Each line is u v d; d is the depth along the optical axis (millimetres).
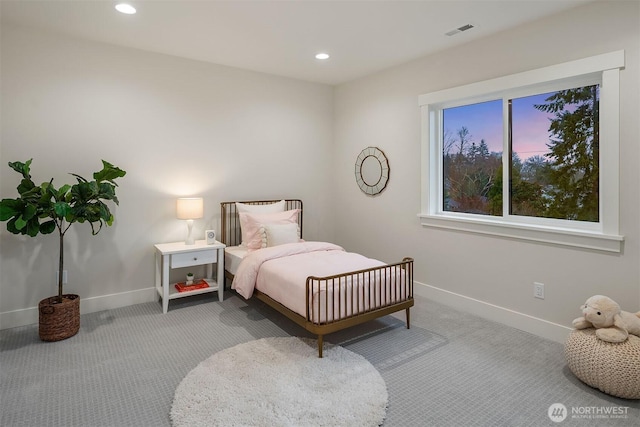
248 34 3195
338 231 5078
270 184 4562
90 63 3361
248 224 3969
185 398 2107
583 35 2639
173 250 3484
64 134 3273
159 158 3771
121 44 3459
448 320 3309
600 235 2598
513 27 3025
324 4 2637
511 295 3176
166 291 3482
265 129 4477
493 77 3195
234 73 4195
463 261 3547
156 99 3721
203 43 3418
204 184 4074
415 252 4016
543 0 2568
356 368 2457
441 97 3613
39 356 2627
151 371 2436
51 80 3193
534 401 2119
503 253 3221
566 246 2812
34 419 1956
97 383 2295
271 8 2703
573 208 2873
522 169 3186
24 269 3172
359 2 2609
